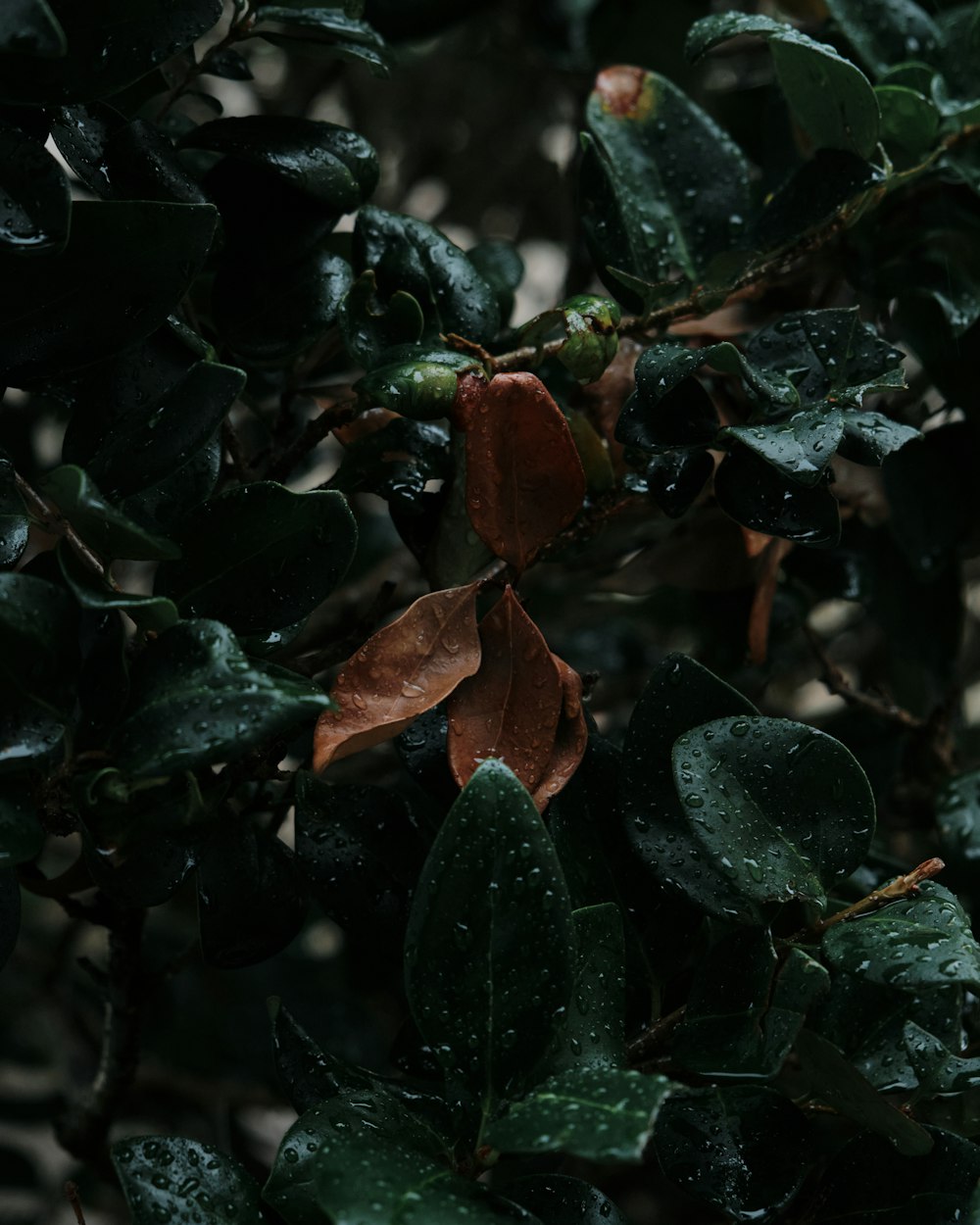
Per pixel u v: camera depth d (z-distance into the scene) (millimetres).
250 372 667
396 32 770
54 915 1072
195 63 596
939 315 653
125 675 501
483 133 1145
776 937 558
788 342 576
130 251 526
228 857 558
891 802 737
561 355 555
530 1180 525
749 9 896
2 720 500
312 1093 537
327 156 577
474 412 541
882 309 681
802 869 527
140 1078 858
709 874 539
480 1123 508
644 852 541
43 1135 1070
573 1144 471
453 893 505
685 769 528
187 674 497
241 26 584
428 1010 507
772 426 547
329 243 645
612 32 862
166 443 521
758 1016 521
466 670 536
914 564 682
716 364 548
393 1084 546
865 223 654
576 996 523
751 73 906
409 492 574
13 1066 995
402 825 563
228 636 500
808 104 609
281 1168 501
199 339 556
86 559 519
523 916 506
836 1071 521
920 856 792
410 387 537
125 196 553
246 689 491
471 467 542
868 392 555
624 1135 468
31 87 520
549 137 1131
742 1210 526
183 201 555
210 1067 886
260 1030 879
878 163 649
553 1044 511
